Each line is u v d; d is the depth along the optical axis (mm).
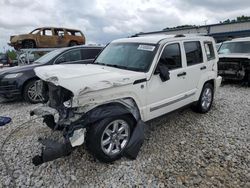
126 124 3799
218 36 35125
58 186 3189
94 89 3355
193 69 5230
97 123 3477
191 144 4309
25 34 16422
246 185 3193
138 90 3980
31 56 12203
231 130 4934
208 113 5984
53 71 3930
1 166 3629
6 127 5152
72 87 3291
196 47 5480
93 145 3477
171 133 4770
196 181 3275
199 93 5555
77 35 18750
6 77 6961
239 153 4000
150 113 4309
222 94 8141
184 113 5953
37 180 3305
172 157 3869
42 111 3957
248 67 9203
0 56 18203
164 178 3342
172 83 4648
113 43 5332
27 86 7090
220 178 3334
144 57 4383
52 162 3705
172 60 4730
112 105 3715
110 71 4051
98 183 3246
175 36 5066
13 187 3152
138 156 3893
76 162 3713
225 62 9602
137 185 3203
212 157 3875
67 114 3520
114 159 3693
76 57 8125
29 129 4988
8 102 7508
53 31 17391
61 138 4500
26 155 3924
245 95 7977
